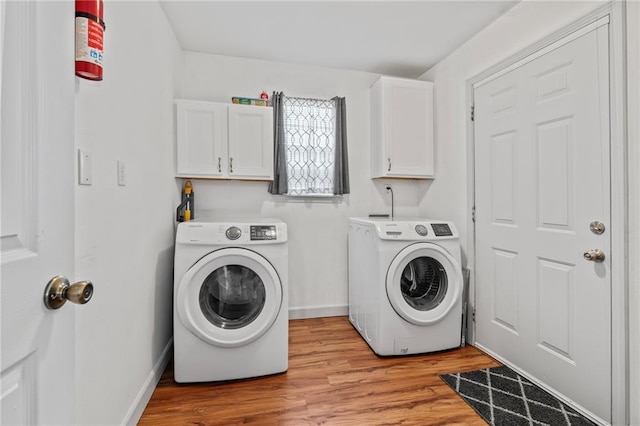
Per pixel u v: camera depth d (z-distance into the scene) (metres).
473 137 2.34
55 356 0.58
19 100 0.51
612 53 1.41
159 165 1.89
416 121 2.80
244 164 2.45
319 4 2.01
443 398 1.68
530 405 1.62
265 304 1.85
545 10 1.77
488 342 2.20
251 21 2.19
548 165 1.74
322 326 2.72
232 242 1.81
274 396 1.70
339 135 2.89
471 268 2.36
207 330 1.76
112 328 1.23
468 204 2.39
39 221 0.54
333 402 1.65
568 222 1.63
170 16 2.11
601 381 1.47
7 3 0.49
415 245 2.17
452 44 2.51
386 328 2.12
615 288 1.41
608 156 1.44
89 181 1.05
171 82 2.23
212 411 1.57
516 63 1.95
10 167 0.49
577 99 1.57
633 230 1.36
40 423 0.54
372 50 2.62
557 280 1.69
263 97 2.66
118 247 1.28
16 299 0.48
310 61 2.82
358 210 3.03
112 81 1.22
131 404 1.43
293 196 2.87
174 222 2.29
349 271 2.85
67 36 0.63
